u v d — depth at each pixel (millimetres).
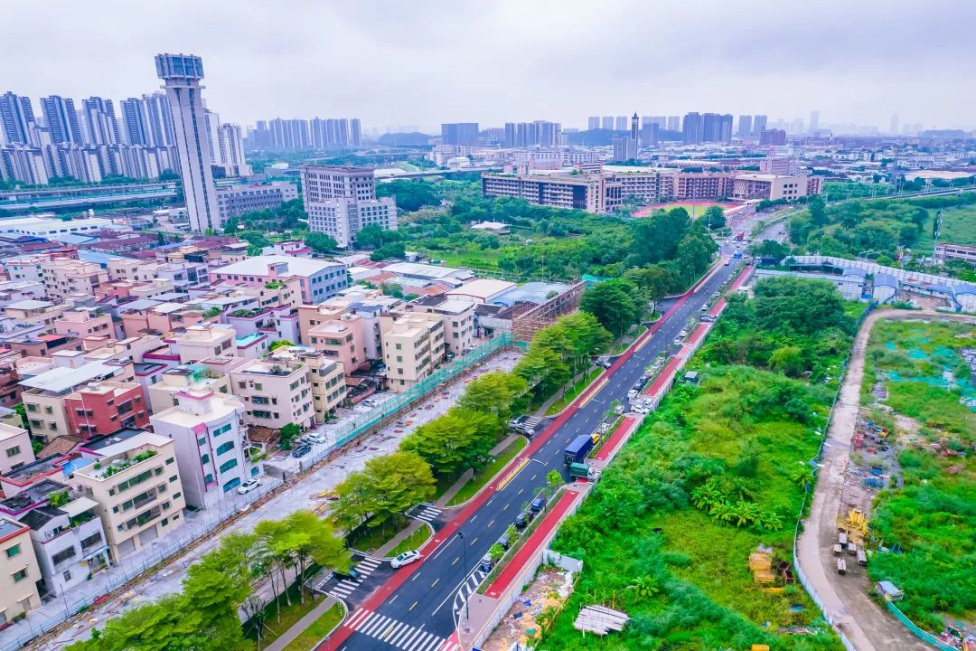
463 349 193250
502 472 133000
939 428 148625
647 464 128625
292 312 189750
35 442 133875
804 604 95438
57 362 154375
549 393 169500
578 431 150375
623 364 192500
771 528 112125
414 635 91000
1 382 146250
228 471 122250
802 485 125938
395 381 170000
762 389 161500
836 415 156625
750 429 149000
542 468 134375
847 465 134000
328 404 152750
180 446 117000
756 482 125875
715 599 96125
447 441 125000
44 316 188000
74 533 97625
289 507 119625
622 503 116438
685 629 90062
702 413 154000
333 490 118188
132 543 106625
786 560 104562
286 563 96125
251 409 143250
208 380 139375
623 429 150000
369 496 108312
